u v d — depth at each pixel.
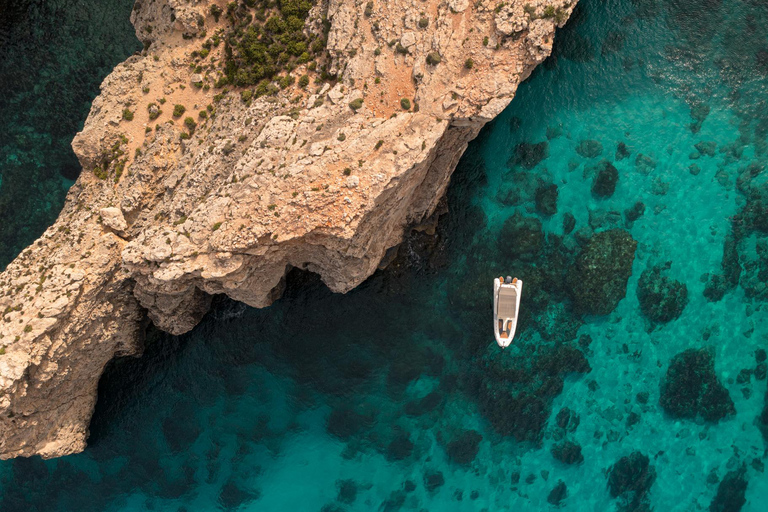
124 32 42.56
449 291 40.16
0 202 42.97
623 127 39.84
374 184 31.25
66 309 33.53
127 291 36.56
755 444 38.66
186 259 32.34
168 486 40.72
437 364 40.00
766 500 38.22
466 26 32.78
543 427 39.94
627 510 39.28
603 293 39.38
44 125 42.97
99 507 41.06
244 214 31.58
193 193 34.44
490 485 40.09
